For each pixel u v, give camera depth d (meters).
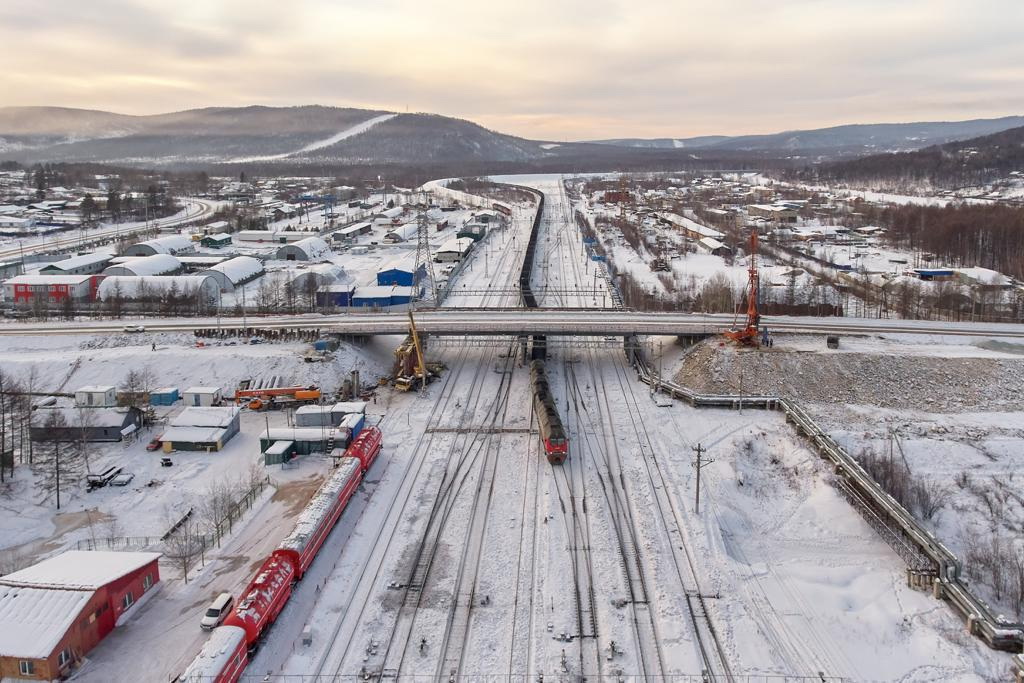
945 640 54.03
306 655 51.19
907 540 65.88
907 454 85.00
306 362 106.69
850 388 100.56
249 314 132.12
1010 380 100.88
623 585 59.75
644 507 71.94
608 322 116.62
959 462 84.00
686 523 69.00
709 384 103.19
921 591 60.28
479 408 98.38
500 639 53.12
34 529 68.38
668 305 141.25
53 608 50.41
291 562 58.00
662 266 184.00
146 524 69.25
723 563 63.38
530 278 175.38
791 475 80.69
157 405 98.44
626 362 117.19
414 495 74.81
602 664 50.53
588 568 62.06
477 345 125.19
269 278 171.62
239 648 48.16
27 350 111.75
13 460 79.56
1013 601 59.25
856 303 145.25
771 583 61.69
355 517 70.38
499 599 57.94
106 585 52.91
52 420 87.25
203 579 60.28
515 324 114.88
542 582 60.09
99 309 135.00
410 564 62.62
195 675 44.25
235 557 63.50
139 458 83.56
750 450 86.19
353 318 123.81
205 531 67.31
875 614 57.53
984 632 53.84
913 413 96.25
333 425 92.81
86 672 49.12
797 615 57.28
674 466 81.06
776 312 133.00
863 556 65.75
